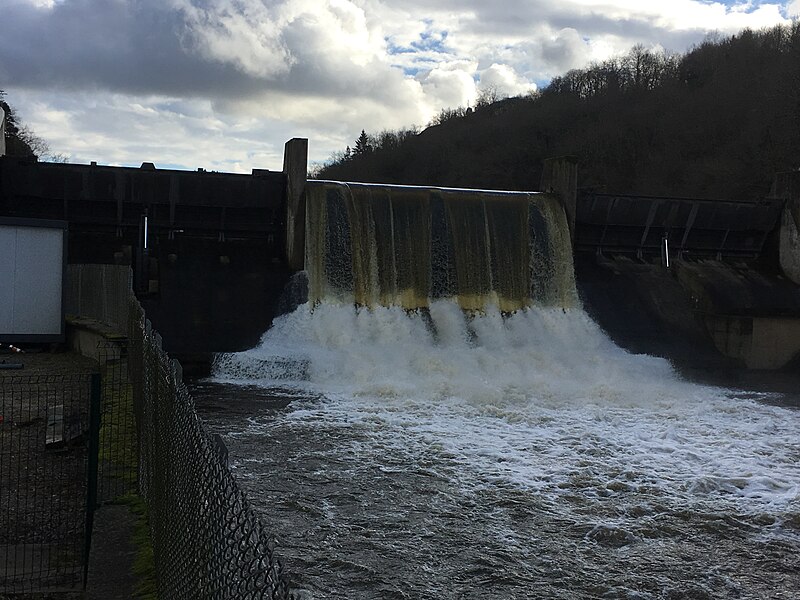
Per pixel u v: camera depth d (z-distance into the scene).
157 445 9.43
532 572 12.62
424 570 12.48
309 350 30.12
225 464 5.32
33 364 26.52
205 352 29.38
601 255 40.03
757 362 35.31
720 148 68.94
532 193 37.84
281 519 14.47
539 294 36.47
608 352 33.69
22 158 32.28
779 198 41.91
